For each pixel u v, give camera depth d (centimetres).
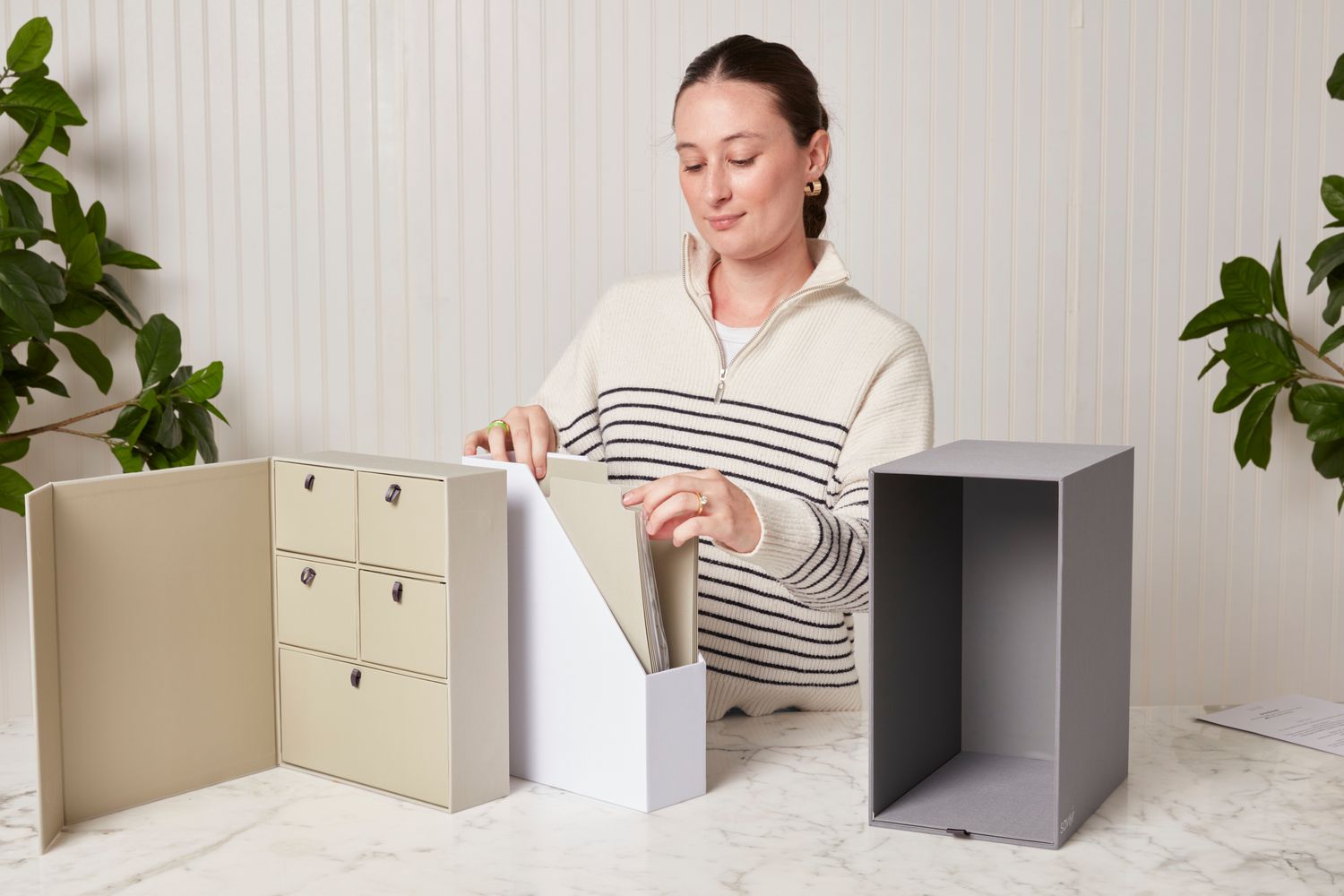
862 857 98
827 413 148
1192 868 97
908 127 280
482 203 279
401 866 96
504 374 283
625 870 95
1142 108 283
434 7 274
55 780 102
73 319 247
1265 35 283
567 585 109
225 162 272
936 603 117
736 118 138
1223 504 296
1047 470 100
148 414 242
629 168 280
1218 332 290
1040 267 285
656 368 158
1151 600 298
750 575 147
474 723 107
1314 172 287
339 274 278
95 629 106
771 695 149
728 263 154
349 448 283
